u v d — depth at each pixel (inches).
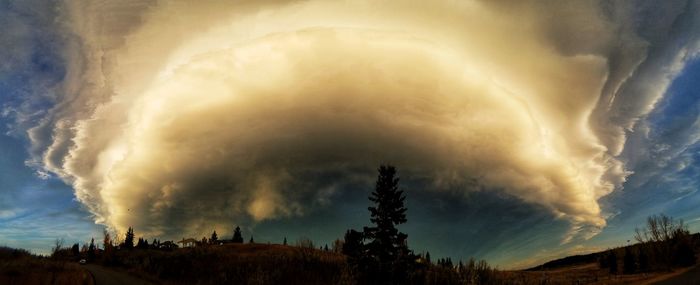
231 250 2588.6
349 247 1615.4
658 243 2738.7
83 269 2170.3
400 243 1579.7
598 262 3481.8
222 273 1893.5
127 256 2883.9
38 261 2178.9
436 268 1685.5
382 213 1594.5
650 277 2204.7
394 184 1637.6
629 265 2719.0
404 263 1555.1
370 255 1568.7
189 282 1849.2
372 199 1635.1
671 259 2581.2
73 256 3501.5
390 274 1534.2
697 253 2709.2
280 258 2080.5
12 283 1576.0
